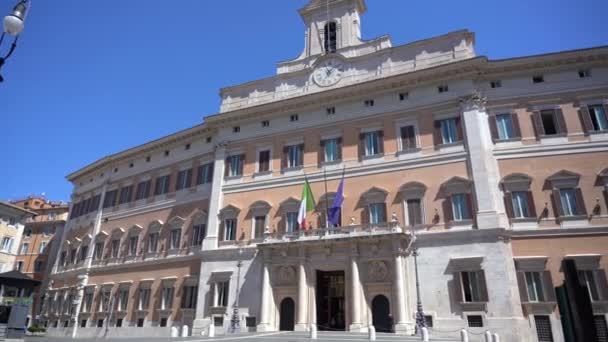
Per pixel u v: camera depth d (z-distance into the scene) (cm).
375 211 3008
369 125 3275
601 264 2408
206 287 3391
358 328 2650
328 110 3500
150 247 4084
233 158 3788
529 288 2508
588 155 2680
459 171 2862
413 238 2769
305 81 3694
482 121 2942
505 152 2842
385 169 3095
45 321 4728
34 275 5922
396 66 3334
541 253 2544
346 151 3284
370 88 3291
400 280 2648
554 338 2345
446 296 2602
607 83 2786
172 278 3712
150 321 3706
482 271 2559
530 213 2650
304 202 3138
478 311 2489
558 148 2750
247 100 3919
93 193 5144
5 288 2122
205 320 3272
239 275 3272
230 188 3666
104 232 4616
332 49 3753
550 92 2889
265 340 2098
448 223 2761
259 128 3756
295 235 3055
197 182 4003
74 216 5334
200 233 3731
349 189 3161
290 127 3597
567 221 2566
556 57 2880
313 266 2953
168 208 4134
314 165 3372
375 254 2786
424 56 3253
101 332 4012
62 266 5028
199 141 4194
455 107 3016
